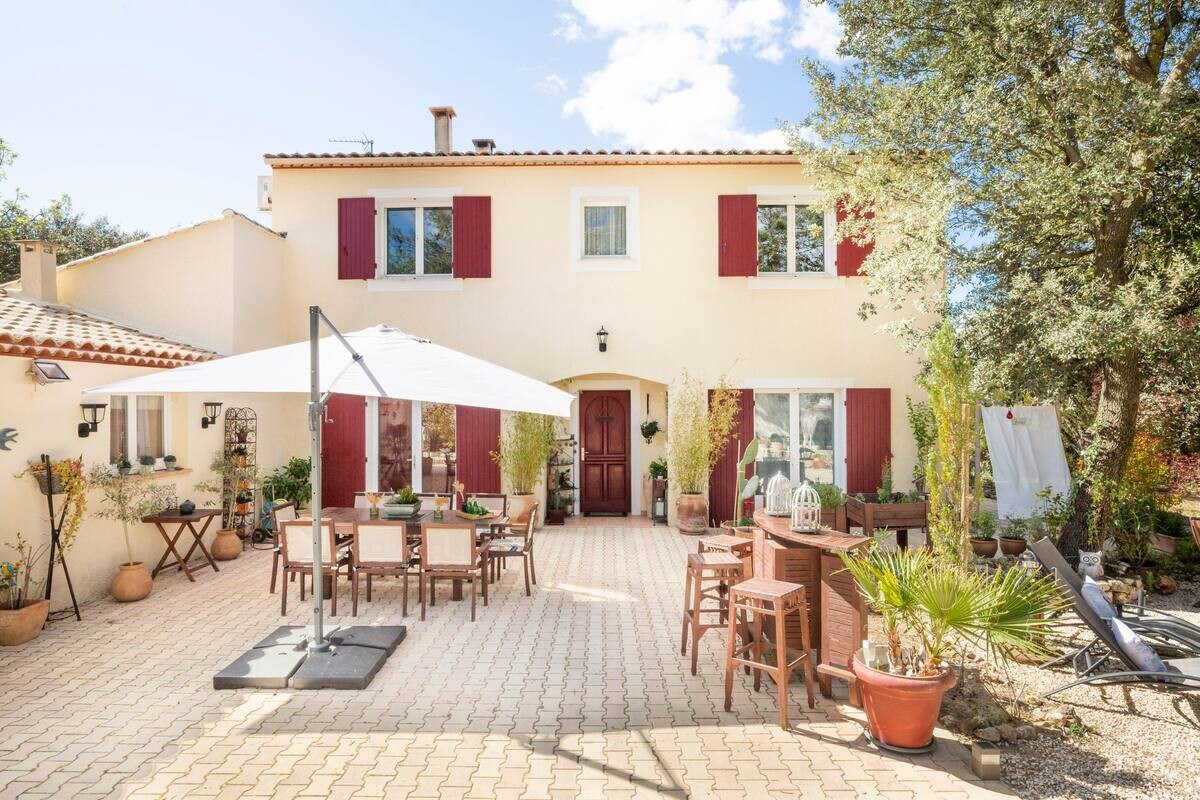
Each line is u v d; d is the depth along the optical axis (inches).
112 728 161.2
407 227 446.3
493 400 200.1
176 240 374.0
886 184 312.8
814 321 429.1
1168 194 273.9
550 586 298.5
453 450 436.5
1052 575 199.2
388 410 436.8
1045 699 180.1
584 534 414.6
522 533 341.7
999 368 281.6
